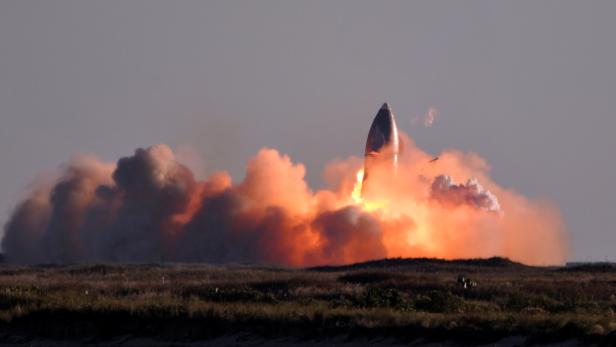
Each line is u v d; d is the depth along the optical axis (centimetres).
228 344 9912
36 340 10538
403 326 9906
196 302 12012
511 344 9362
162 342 10162
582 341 9206
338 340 9800
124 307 11250
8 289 13762
